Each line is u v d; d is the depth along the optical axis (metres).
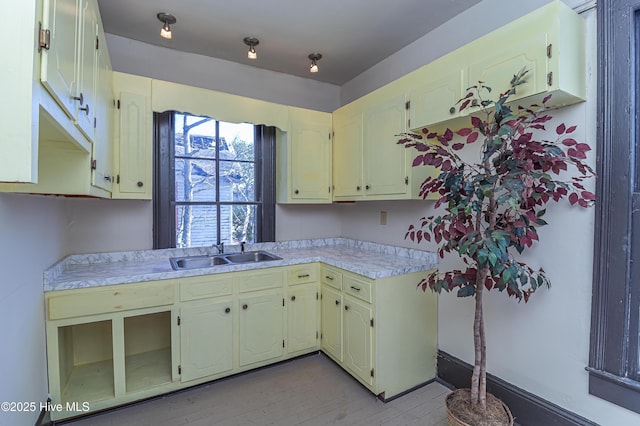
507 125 1.33
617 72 1.42
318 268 2.69
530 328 1.78
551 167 1.38
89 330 2.36
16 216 1.40
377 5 2.10
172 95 2.32
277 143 3.04
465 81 1.74
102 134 1.69
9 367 1.31
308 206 3.30
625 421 1.42
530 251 1.78
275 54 2.78
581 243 1.57
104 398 1.92
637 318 1.40
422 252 2.47
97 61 1.51
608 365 1.47
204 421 1.87
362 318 2.15
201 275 2.17
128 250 2.47
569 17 1.42
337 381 2.30
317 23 2.30
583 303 1.56
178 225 2.67
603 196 1.48
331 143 3.04
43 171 1.33
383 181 2.39
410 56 2.61
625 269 1.42
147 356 2.47
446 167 1.50
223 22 2.29
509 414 1.55
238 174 2.94
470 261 2.09
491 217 1.51
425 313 2.27
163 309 2.06
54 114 0.86
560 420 1.63
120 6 2.10
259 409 1.98
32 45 0.70
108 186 1.92
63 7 0.91
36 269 1.64
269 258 2.70
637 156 1.39
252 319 2.38
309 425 1.83
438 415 1.92
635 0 1.37
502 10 1.94
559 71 1.37
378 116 2.43
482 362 1.59
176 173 2.65
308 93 3.33
